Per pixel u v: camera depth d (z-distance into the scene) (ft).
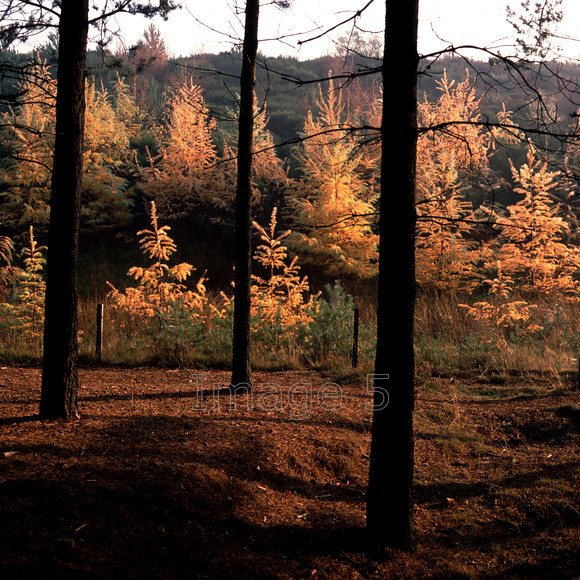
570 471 17.95
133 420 18.33
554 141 56.85
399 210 12.32
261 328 36.55
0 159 64.44
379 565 12.00
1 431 15.70
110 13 19.60
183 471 14.23
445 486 17.22
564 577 11.98
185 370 31.63
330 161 61.52
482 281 64.08
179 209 74.18
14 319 36.81
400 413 12.60
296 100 113.91
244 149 24.22
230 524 12.68
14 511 10.66
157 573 9.97
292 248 64.03
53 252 17.39
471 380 32.24
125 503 12.00
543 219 56.49
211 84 128.36
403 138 12.19
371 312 50.98
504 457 19.84
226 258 68.59
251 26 23.29
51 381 17.58
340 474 17.65
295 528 13.25
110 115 74.28
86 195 70.64
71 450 14.46
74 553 9.84
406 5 12.05
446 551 13.28
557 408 24.21
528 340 39.70
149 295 42.45
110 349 35.35
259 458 16.74
